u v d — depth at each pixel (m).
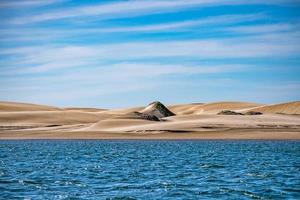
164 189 58.78
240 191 56.91
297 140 185.38
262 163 93.00
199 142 174.50
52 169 82.44
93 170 80.75
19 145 159.62
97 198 52.34
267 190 57.72
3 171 79.00
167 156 111.31
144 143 169.12
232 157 107.69
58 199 51.94
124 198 52.41
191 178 69.62
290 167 85.00
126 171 79.12
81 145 158.62
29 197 53.22
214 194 55.06
